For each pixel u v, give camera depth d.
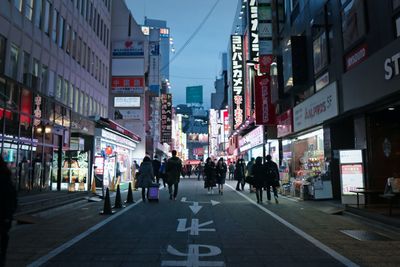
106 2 33.34
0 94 13.08
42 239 8.09
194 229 9.30
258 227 9.66
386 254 6.86
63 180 19.31
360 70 12.32
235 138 52.22
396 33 10.66
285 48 20.81
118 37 39.53
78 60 25.17
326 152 16.34
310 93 18.52
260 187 15.42
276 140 26.94
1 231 5.00
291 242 7.86
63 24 22.34
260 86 26.25
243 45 42.38
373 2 11.93
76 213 12.45
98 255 6.68
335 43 15.11
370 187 13.00
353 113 13.65
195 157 126.94
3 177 5.12
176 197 17.89
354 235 8.66
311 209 13.36
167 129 63.16
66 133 19.91
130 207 13.89
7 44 15.52
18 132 14.54
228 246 7.44
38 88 18.50
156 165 22.45
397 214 10.41
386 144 13.13
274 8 26.17
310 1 18.39
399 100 11.08
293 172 21.72
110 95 39.25
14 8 16.16
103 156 22.25
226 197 17.97
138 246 7.41
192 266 5.98
